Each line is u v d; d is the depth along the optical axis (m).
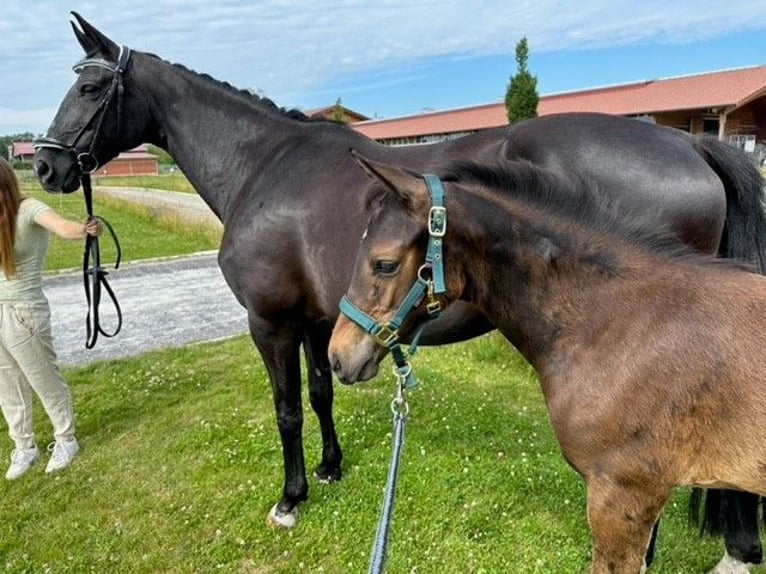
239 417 4.23
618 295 1.80
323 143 2.82
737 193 2.39
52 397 3.62
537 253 1.86
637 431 1.71
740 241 2.41
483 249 1.88
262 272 2.79
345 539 2.88
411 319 1.89
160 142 3.39
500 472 3.33
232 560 2.79
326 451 3.36
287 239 2.71
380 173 1.75
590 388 1.79
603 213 1.92
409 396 4.45
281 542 2.89
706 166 2.34
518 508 3.03
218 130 3.12
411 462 3.47
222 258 2.95
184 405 4.51
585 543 2.77
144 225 15.51
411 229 1.77
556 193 1.94
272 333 2.91
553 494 3.13
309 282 2.73
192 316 7.32
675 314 1.72
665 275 1.79
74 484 3.48
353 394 4.53
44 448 3.99
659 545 2.76
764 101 24.44
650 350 1.71
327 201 2.62
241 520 3.06
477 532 2.87
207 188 3.26
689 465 1.70
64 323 7.09
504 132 2.60
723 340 1.64
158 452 3.79
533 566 2.64
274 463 3.57
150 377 5.13
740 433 1.60
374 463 3.51
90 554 2.87
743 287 1.72
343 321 1.93
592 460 1.82
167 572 2.73
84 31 3.09
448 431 3.86
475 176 1.97
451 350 5.57
